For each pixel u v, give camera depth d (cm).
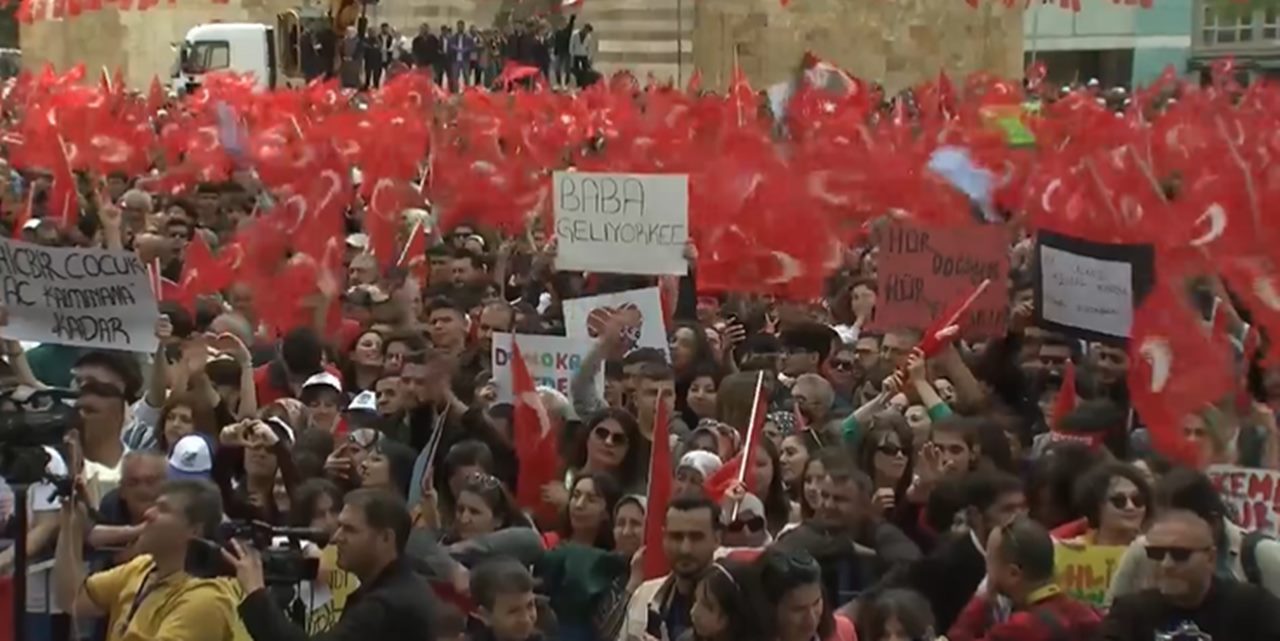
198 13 8112
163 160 4594
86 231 3466
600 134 4138
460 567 1579
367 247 3234
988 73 6638
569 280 2941
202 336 2108
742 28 7162
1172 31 8950
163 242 2967
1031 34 9062
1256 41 8544
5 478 1516
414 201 3747
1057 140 4306
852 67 7175
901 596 1445
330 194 2856
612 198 2758
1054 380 2288
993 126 4478
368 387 2372
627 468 1861
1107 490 1589
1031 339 2347
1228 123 3772
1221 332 2023
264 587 1380
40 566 1546
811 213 3097
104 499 1636
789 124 4378
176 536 1393
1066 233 2591
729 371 2334
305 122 4441
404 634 1389
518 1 7869
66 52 8031
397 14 8362
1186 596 1359
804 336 2445
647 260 2756
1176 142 3788
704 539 1470
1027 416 2284
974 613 1471
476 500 1705
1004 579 1438
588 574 1645
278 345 2466
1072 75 9212
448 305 2480
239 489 1773
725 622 1358
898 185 3447
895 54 7200
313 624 1504
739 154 3225
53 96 4700
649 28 7512
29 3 7475
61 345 2144
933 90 5159
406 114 4300
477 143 3931
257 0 8100
